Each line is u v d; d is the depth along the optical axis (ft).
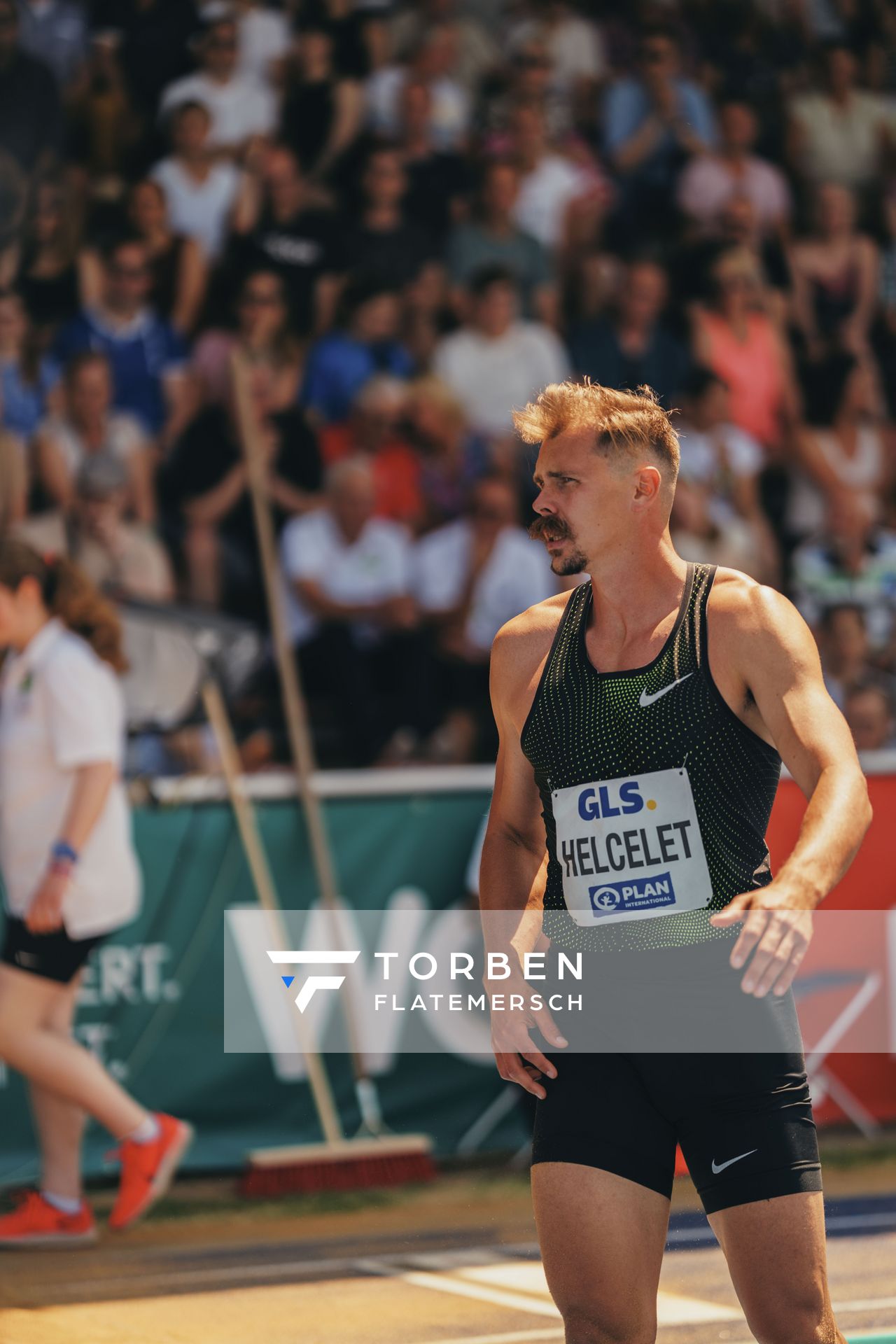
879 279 106.01
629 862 25.36
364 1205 58.54
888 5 111.45
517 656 27.04
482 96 99.14
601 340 92.63
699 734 24.88
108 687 54.54
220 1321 42.55
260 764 77.46
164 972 62.34
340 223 90.27
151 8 89.76
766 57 107.65
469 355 89.25
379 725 81.66
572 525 25.35
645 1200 24.61
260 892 63.77
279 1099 63.67
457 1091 66.23
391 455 85.40
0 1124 59.47
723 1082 24.44
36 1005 53.36
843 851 22.52
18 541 54.85
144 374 83.10
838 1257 47.62
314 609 81.46
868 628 91.97
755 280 96.94
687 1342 39.19
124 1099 54.13
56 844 53.01
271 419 84.33
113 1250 52.39
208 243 87.56
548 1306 43.65
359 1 96.32
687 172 101.45
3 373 80.07
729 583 25.20
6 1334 41.37
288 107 92.12
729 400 92.63
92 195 86.17
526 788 27.68
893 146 109.81
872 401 101.04
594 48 102.83
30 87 85.71
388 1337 40.60
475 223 93.91
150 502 81.05
